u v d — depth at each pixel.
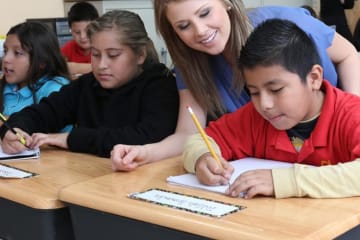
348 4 3.58
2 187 1.01
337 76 1.46
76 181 1.05
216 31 1.23
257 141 1.12
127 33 1.47
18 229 1.00
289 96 0.97
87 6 3.63
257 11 1.39
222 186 0.92
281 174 0.86
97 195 0.88
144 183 0.96
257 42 0.98
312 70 1.00
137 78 1.51
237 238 0.69
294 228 0.70
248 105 1.17
